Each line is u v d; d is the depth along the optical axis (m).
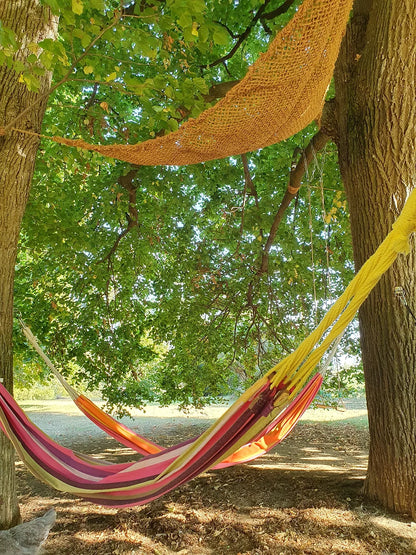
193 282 7.52
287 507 4.26
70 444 9.20
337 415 12.38
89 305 7.82
